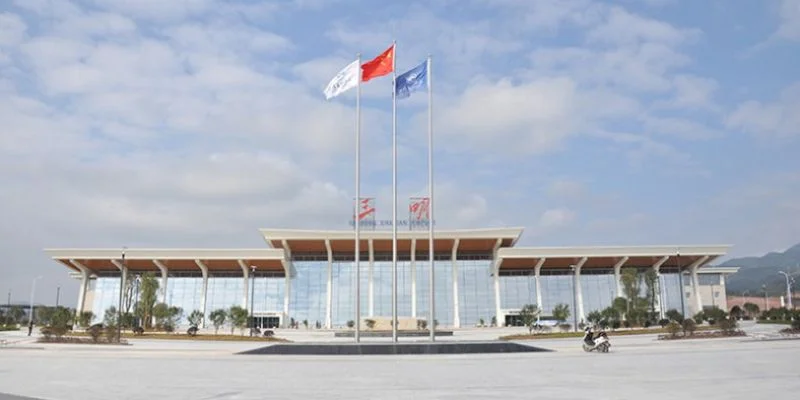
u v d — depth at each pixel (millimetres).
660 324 78875
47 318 78750
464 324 104438
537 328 80938
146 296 83312
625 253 103125
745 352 35844
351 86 44438
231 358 35188
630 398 17281
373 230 101125
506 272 109312
